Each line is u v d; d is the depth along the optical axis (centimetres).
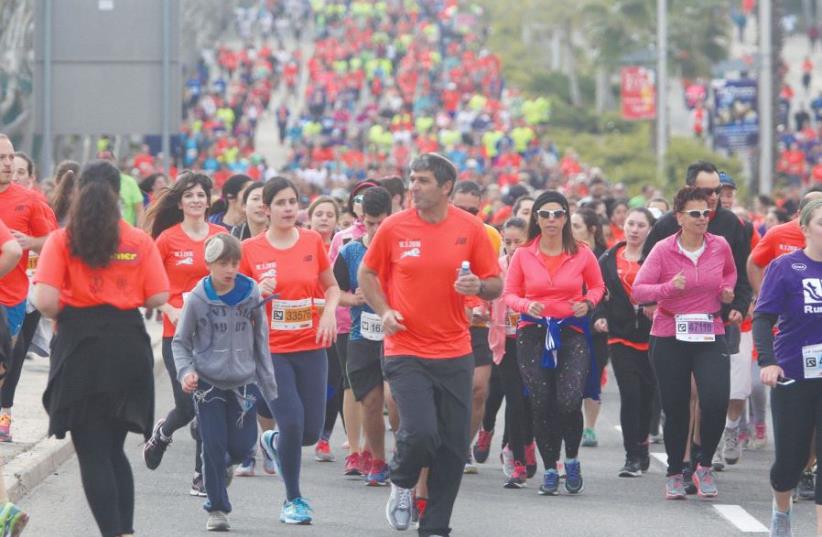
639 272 2372
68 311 1794
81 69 4281
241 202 2842
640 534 2116
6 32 7306
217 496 2064
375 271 1956
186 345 2022
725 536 2105
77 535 2039
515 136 11562
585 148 12988
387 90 14038
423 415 1908
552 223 2386
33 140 7744
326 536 2052
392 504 2058
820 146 12238
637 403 2602
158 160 8731
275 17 18050
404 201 2827
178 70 4303
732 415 2758
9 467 2355
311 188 7681
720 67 12631
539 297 2392
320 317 2192
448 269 1925
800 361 1945
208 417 2045
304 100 14712
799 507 2352
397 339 1942
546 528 2150
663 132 9062
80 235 1777
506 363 2486
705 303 2338
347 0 17925
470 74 14975
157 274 1817
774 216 4028
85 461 1805
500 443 2988
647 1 12825
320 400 2184
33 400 3048
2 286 2498
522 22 17762
